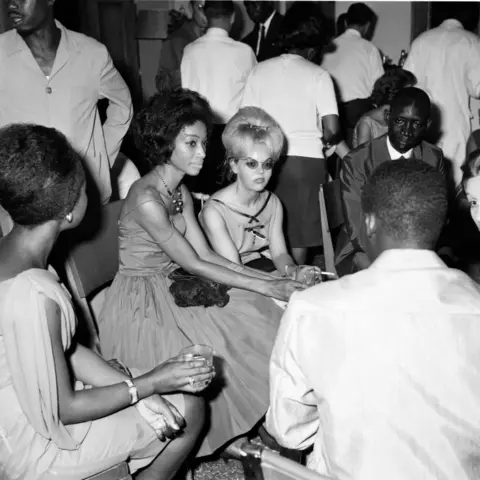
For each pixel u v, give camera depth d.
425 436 1.43
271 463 1.47
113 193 3.66
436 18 7.21
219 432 2.33
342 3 7.27
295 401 1.59
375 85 3.97
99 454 1.80
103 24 7.47
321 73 3.69
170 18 7.45
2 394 1.70
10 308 1.60
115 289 2.52
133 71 7.68
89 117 3.14
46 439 1.74
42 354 1.60
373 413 1.44
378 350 1.44
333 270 3.18
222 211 2.77
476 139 3.89
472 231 3.27
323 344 1.49
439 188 1.48
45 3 2.88
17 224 1.71
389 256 1.51
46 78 3.00
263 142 2.64
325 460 1.54
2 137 1.68
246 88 3.86
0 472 1.76
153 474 2.04
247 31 7.50
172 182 2.51
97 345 2.58
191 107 2.41
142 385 1.75
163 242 2.43
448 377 1.43
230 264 2.62
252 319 2.46
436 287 1.46
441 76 4.92
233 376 2.35
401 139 2.90
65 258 2.48
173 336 2.39
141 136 2.45
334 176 5.47
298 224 3.80
